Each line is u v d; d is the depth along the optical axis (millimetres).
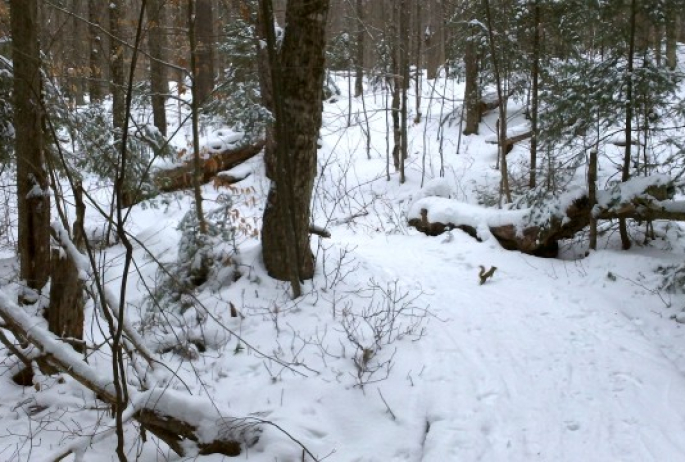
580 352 6219
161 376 4848
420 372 5801
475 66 17078
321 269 8102
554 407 5227
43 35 7680
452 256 9609
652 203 8062
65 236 4215
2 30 7012
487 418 5078
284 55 7012
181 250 7922
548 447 4676
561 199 9008
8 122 7367
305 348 6258
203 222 7840
